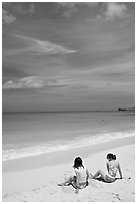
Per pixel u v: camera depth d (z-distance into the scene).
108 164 5.89
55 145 10.95
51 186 5.56
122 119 32.81
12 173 6.69
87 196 4.88
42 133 15.76
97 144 11.16
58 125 22.56
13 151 9.62
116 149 9.98
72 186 5.49
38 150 9.81
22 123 26.61
